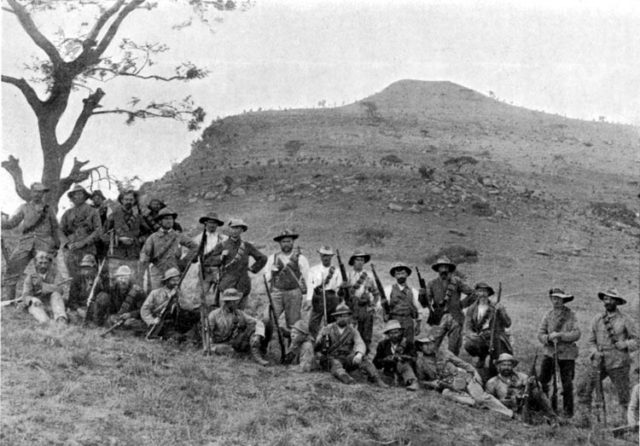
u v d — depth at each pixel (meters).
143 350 10.38
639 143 76.88
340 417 9.16
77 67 19.69
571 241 41.47
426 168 53.94
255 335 10.98
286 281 11.45
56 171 19.25
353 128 69.94
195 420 8.44
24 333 10.06
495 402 10.48
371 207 43.75
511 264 34.62
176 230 12.03
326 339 10.85
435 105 85.19
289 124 69.62
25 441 7.24
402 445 8.70
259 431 8.41
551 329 11.05
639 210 51.28
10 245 13.37
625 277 33.78
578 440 9.70
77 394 8.57
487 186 53.16
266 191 47.84
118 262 11.86
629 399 10.97
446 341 14.14
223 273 11.43
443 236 38.44
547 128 80.25
